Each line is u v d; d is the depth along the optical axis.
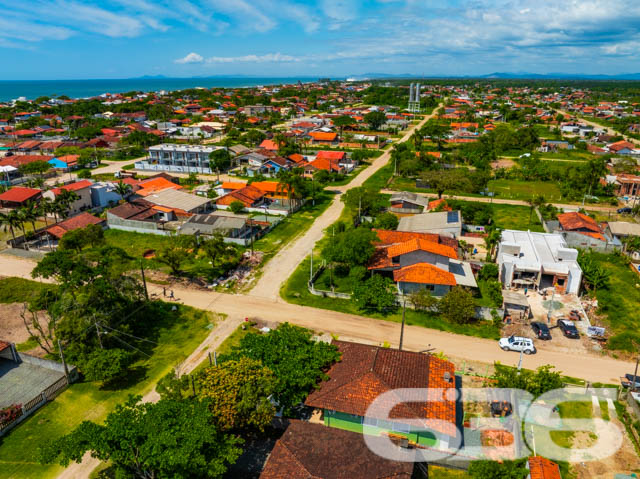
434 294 56.06
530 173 122.62
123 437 26.03
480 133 185.88
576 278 57.34
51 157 133.00
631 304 56.19
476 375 41.91
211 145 149.50
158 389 33.38
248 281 61.34
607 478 30.91
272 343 38.75
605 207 97.62
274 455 29.34
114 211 81.50
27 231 77.88
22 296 56.34
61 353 40.91
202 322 51.03
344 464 28.42
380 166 137.38
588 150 159.75
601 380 41.62
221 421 30.72
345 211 92.94
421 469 31.58
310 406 36.50
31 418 36.28
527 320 52.00
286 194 96.94
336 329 49.81
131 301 50.56
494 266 61.44
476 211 85.12
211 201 92.75
